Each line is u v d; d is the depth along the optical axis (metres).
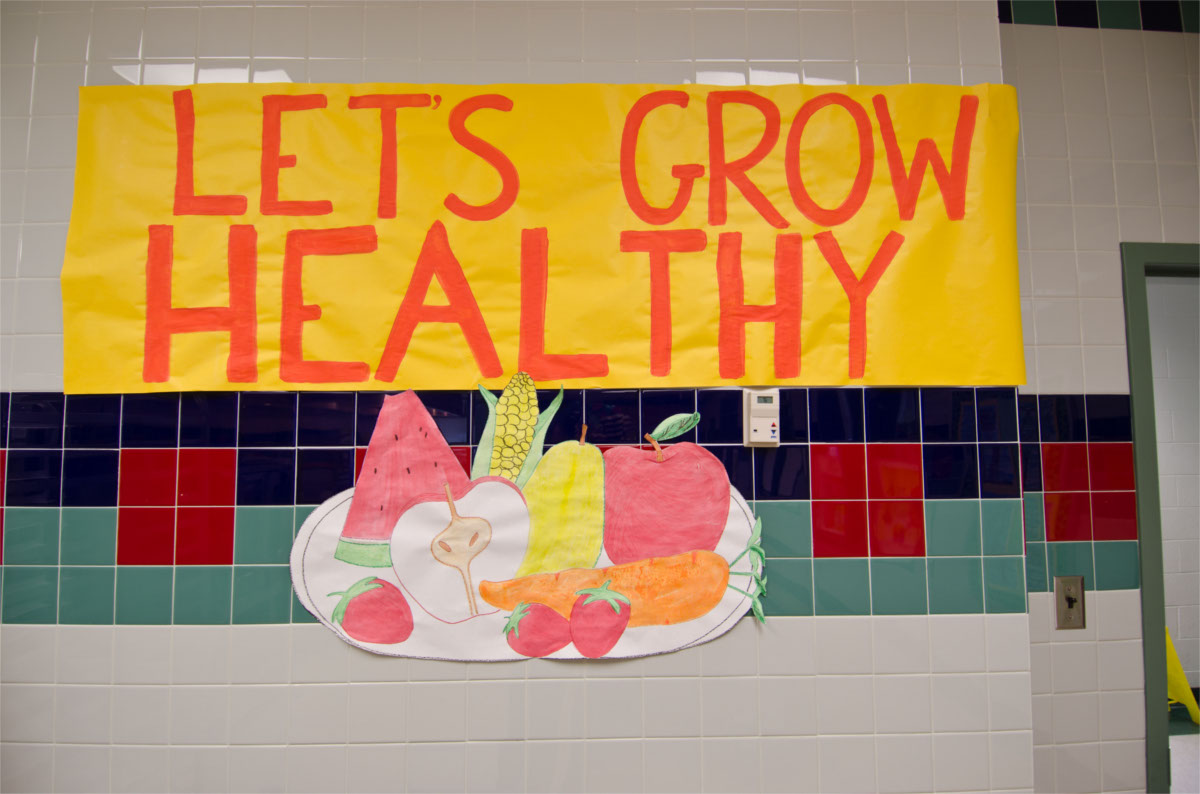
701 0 1.43
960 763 1.33
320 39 1.41
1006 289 1.37
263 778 1.30
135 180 1.36
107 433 1.35
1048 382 1.61
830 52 1.43
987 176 1.39
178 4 1.41
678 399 1.37
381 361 1.35
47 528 1.33
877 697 1.34
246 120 1.37
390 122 1.37
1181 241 1.65
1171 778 1.76
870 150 1.39
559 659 1.32
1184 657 2.23
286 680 1.31
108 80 1.39
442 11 1.42
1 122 1.39
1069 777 1.54
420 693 1.31
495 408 1.35
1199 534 2.25
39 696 1.31
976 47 1.43
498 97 1.39
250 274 1.35
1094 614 1.58
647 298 1.37
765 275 1.37
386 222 1.36
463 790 1.30
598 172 1.38
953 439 1.38
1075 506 1.59
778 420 1.36
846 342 1.37
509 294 1.36
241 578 1.33
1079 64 1.67
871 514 1.37
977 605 1.36
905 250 1.38
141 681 1.31
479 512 1.34
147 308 1.34
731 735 1.33
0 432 1.35
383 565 1.33
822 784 1.32
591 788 1.31
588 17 1.42
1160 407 2.29
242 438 1.34
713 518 1.36
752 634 1.34
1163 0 1.71
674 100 1.39
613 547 1.34
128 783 1.30
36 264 1.37
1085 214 1.64
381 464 1.34
